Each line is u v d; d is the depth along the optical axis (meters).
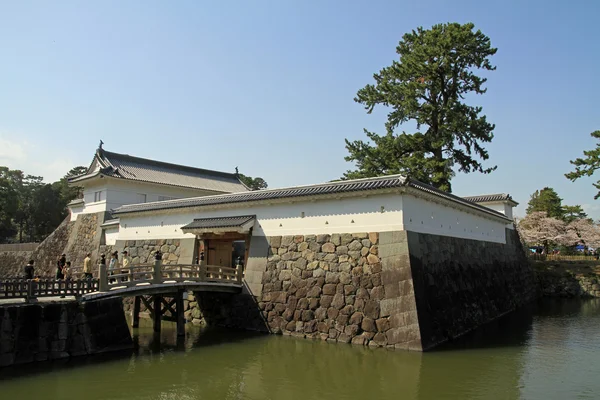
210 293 19.80
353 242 15.88
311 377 11.73
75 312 13.38
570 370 12.41
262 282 18.09
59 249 34.47
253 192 20.06
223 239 20.62
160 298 17.84
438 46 27.55
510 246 29.89
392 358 13.12
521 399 10.07
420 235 15.89
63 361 12.76
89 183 32.50
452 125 27.31
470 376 11.70
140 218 25.64
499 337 16.86
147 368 12.56
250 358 13.63
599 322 20.95
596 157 25.02
